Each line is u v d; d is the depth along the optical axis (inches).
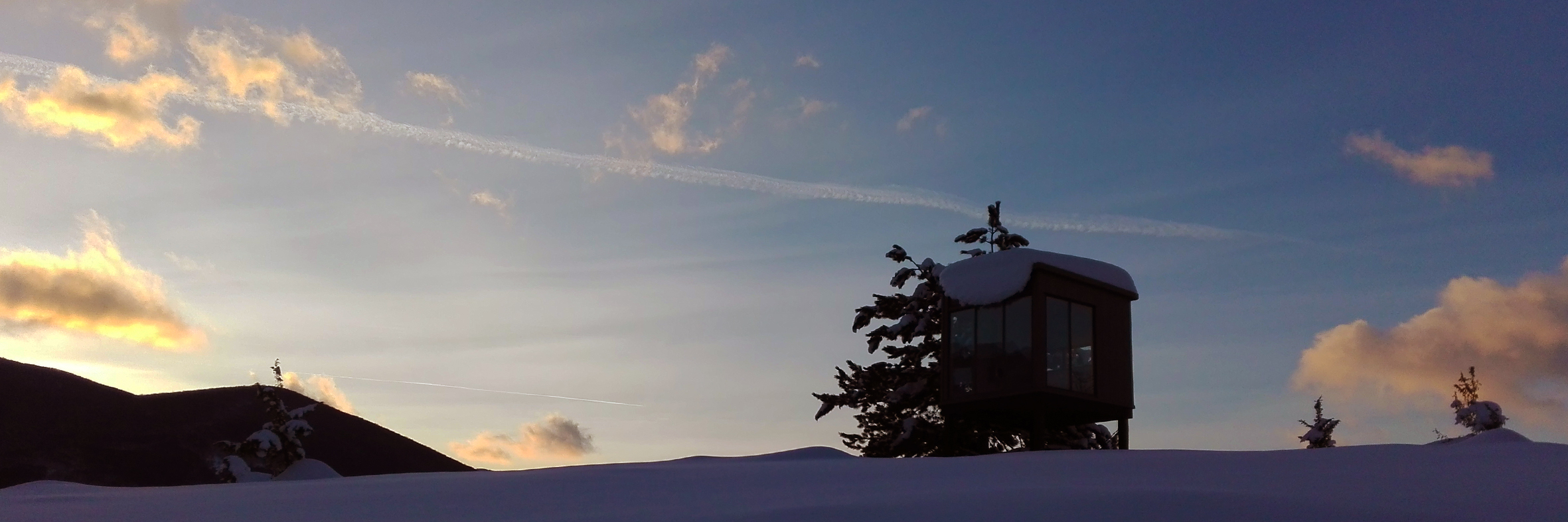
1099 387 770.2
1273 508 265.1
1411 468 347.3
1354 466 358.6
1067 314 769.6
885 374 1042.1
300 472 854.5
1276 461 382.6
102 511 363.3
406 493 385.4
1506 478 316.8
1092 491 289.1
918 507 275.4
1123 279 806.5
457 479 446.9
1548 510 267.1
